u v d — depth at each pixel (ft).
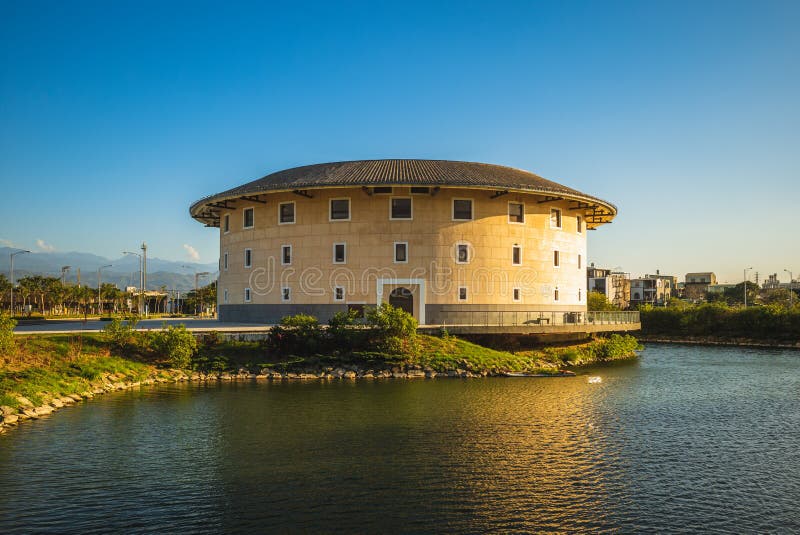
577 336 172.04
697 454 64.18
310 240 157.58
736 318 276.41
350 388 102.63
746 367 156.25
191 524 44.78
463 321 153.58
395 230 153.38
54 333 114.42
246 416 79.25
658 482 54.90
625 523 45.80
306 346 121.90
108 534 43.04
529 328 144.66
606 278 438.81
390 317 123.34
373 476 55.21
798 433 74.54
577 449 65.05
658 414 85.15
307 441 66.85
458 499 49.93
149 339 118.01
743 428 77.10
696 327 287.89
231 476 54.95
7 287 442.50
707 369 149.69
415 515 46.68
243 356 121.08
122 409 82.99
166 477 54.60
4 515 46.06
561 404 90.48
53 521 45.09
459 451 63.36
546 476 55.93
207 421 76.02
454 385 107.34
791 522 46.39
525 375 121.08
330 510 47.42
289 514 46.65
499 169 175.32
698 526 45.52
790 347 241.35
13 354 96.68
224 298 181.47
